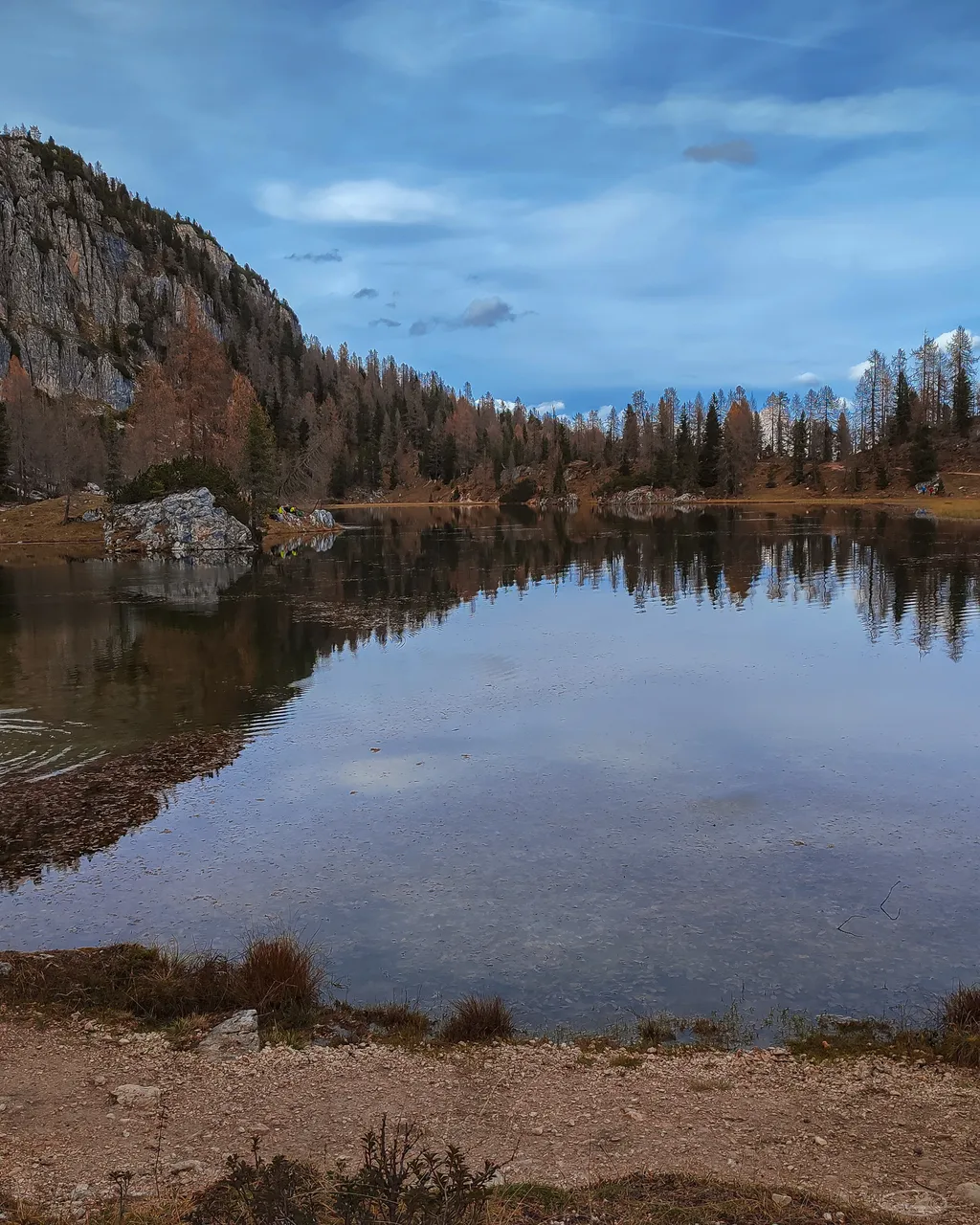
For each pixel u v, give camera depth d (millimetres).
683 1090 9969
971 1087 9898
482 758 23422
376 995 12547
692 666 33312
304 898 15758
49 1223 7027
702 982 12688
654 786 21062
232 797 21016
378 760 23500
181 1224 6773
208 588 62719
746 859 16906
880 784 20828
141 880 16688
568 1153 8586
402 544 104500
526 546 95062
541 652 36781
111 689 31906
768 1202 7500
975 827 18234
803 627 40562
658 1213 7289
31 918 15227
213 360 178375
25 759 24062
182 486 101375
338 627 44531
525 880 16250
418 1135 8938
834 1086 9992
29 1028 11602
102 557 92250
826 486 188875
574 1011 12023
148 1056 10844
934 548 72875
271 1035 11406
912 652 34625
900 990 12367
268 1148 8656
